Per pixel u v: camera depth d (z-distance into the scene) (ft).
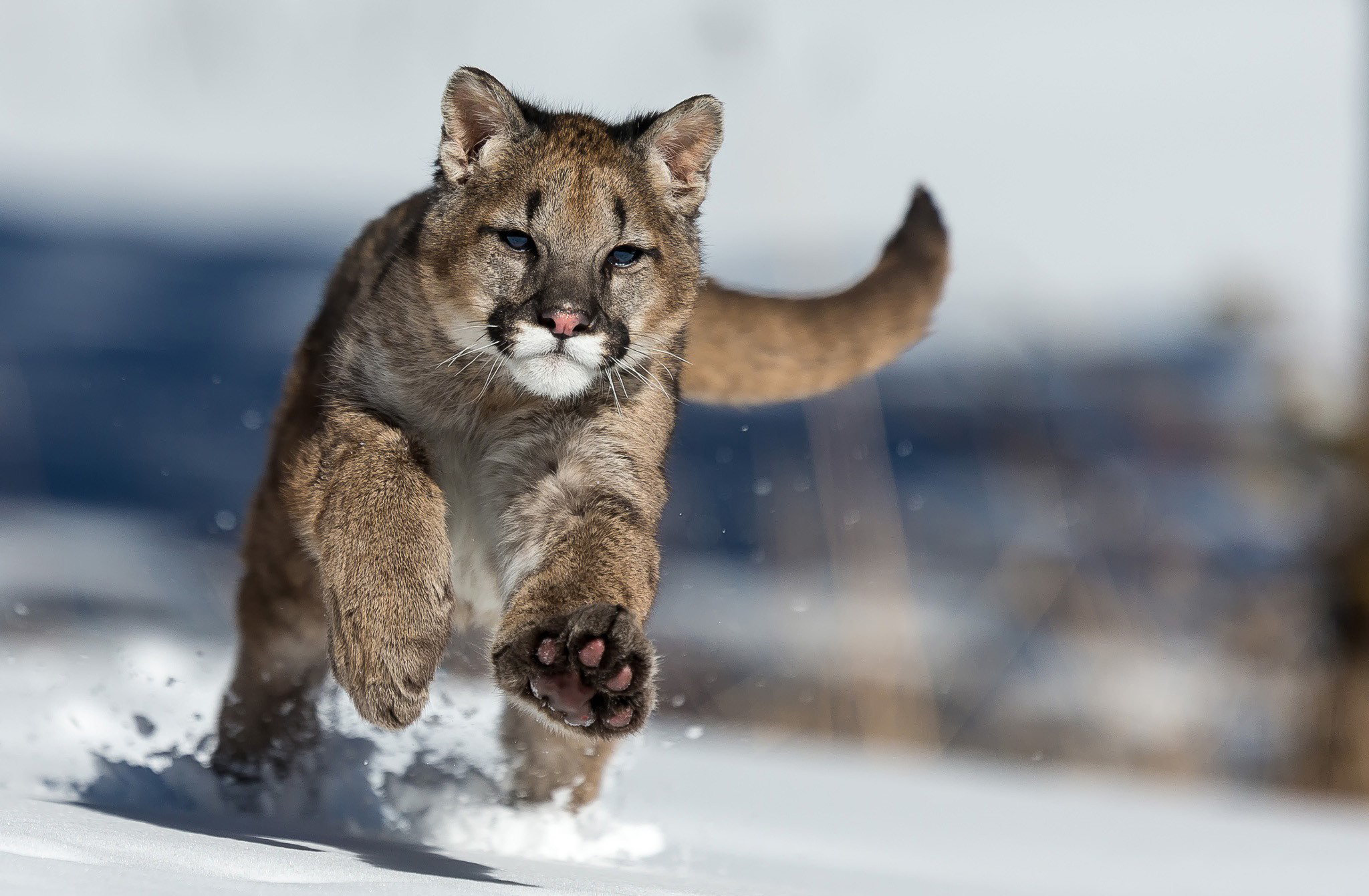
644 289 35.94
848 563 61.41
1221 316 73.36
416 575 30.73
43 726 41.22
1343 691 64.03
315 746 39.14
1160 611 70.18
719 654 67.97
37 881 20.35
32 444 102.42
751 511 81.61
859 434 61.52
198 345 140.67
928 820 47.88
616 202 35.53
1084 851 45.50
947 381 97.45
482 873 28.14
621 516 33.58
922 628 72.79
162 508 92.99
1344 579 65.16
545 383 34.30
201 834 28.14
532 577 32.07
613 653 28.35
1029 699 67.51
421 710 30.63
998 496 85.87
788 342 44.45
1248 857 46.26
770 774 52.65
